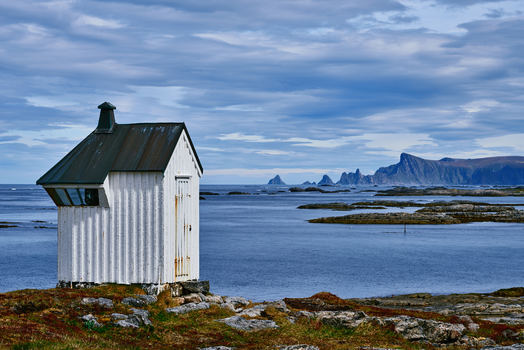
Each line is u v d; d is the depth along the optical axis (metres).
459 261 72.62
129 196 26.41
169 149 26.69
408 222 136.88
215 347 19.72
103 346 18.00
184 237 27.83
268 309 26.84
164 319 22.75
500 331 26.75
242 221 146.38
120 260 26.34
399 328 24.53
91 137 28.38
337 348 20.81
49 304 21.59
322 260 72.12
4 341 16.25
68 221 26.98
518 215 151.25
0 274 57.25
